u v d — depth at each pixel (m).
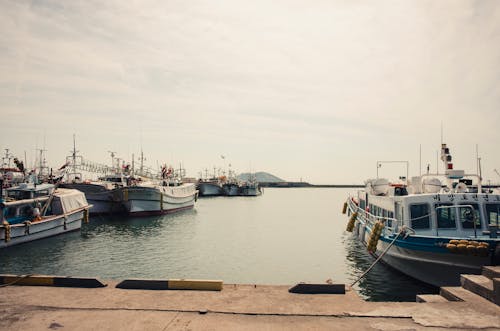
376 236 18.41
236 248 29.25
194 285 8.81
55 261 23.89
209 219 50.97
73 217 34.47
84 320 6.90
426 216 16.86
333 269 22.39
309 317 7.07
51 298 8.12
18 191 30.94
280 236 36.00
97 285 8.95
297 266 23.22
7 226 26.09
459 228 16.59
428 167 21.27
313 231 39.97
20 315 7.15
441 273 15.55
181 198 58.75
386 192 24.64
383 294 16.69
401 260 17.62
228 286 8.98
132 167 60.78
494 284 7.61
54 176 46.19
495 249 13.37
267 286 8.99
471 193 17.03
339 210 73.06
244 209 72.69
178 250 28.09
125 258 25.03
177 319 6.96
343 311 7.36
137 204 47.19
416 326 6.58
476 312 7.20
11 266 22.48
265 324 6.72
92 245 29.58
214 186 125.06
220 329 6.50
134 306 7.64
